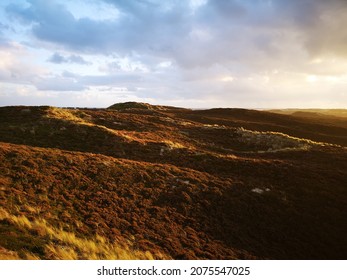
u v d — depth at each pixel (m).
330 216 24.72
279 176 31.22
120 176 27.28
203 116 89.88
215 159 36.00
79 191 23.70
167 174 29.22
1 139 37.91
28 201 20.45
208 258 18.58
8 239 14.53
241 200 26.02
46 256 13.83
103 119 60.97
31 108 54.62
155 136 51.22
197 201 25.27
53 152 30.30
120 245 17.91
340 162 37.03
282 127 79.44
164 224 21.50
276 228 22.95
